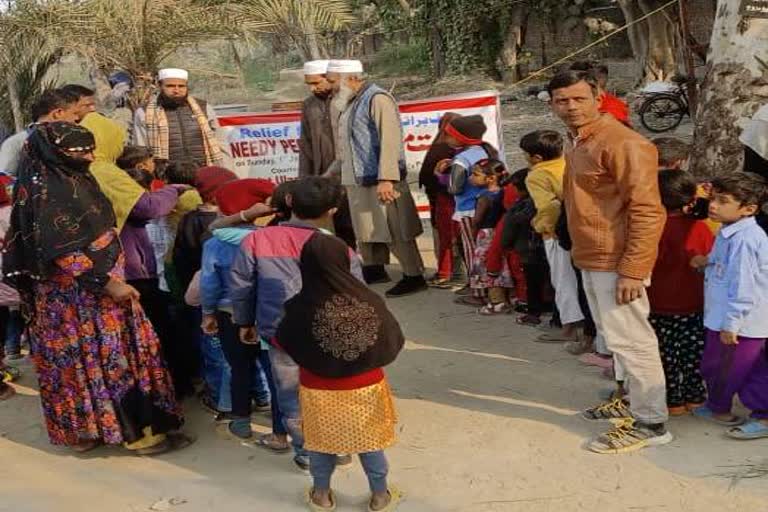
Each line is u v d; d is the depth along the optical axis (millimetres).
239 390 4633
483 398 5082
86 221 4191
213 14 9633
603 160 3979
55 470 4547
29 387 5801
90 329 4383
